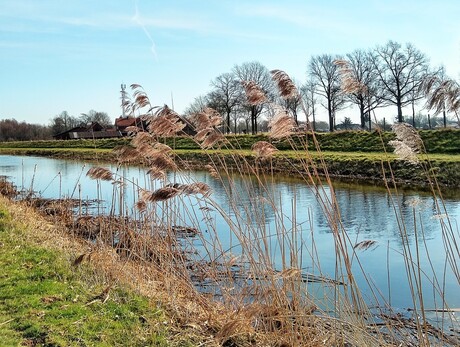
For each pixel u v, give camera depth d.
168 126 7.05
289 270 5.98
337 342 6.18
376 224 15.26
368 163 28.64
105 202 20.73
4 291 7.14
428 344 5.81
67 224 13.69
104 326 6.25
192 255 10.24
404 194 21.25
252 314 6.34
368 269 10.75
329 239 13.32
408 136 6.11
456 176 23.34
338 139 38.78
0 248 9.26
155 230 9.37
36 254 8.96
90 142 65.19
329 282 7.43
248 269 8.38
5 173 36.59
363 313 6.44
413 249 12.27
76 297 7.09
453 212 16.52
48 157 58.28
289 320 6.41
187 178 7.84
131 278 8.06
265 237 7.00
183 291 8.03
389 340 6.59
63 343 5.66
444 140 32.25
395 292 9.27
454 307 8.41
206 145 7.23
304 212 17.17
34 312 6.45
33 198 19.31
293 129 6.48
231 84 58.78
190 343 6.08
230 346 6.20
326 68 60.00
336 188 23.80
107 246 9.91
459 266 10.75
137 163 9.93
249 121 65.44
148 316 6.71
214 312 7.02
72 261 8.67
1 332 5.83
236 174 26.73
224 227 14.51
